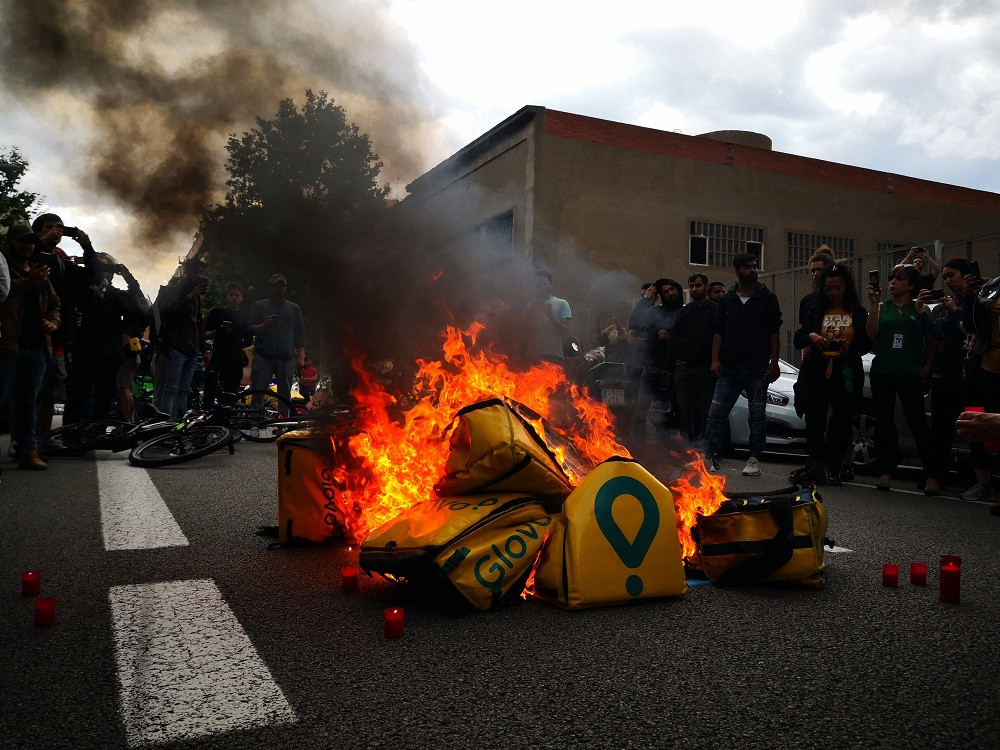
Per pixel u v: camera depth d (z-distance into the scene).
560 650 2.69
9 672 2.45
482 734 2.07
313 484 4.14
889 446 6.97
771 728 2.12
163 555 3.96
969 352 6.50
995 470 7.82
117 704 2.22
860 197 24.50
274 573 3.66
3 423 10.10
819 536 3.54
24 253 6.82
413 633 2.86
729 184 22.56
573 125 20.58
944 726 2.14
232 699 2.27
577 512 3.22
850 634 2.89
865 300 12.23
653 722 2.15
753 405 7.66
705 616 3.10
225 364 10.38
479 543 3.14
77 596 3.24
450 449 3.51
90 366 8.30
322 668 2.51
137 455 7.49
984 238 10.57
